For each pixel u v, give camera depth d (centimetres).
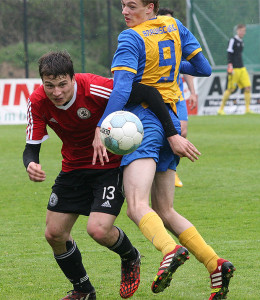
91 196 1086
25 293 1124
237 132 4262
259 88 5966
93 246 1473
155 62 1090
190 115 5772
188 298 1077
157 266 1290
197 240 1031
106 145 1020
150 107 1061
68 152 1085
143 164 1035
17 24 5991
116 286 1166
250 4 6062
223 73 5812
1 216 1825
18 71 6041
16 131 4541
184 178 2467
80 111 1045
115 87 1043
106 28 5984
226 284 994
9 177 2553
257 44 6091
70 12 5981
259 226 1636
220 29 6044
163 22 1112
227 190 2191
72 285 1177
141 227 985
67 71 998
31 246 1472
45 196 2147
